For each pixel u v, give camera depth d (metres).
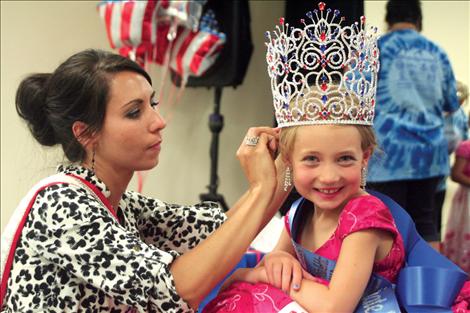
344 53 1.02
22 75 2.50
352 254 0.95
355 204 1.00
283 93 1.05
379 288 0.99
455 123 1.99
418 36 1.91
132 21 2.13
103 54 1.05
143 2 2.11
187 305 0.95
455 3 2.07
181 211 1.24
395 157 1.87
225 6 2.40
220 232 0.98
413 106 1.89
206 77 2.51
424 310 0.96
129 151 1.04
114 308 1.02
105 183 1.08
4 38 2.46
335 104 0.99
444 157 1.95
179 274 0.94
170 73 2.61
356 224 0.97
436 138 1.92
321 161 1.00
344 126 0.99
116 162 1.06
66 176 1.03
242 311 0.98
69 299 0.98
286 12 2.12
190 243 1.23
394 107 1.89
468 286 1.07
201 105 2.88
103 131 1.03
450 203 1.98
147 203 1.25
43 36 2.53
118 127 1.02
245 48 2.49
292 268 1.02
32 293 0.98
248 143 1.06
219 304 1.03
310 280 1.00
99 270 0.94
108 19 2.17
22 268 0.99
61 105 1.03
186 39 2.27
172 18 2.19
